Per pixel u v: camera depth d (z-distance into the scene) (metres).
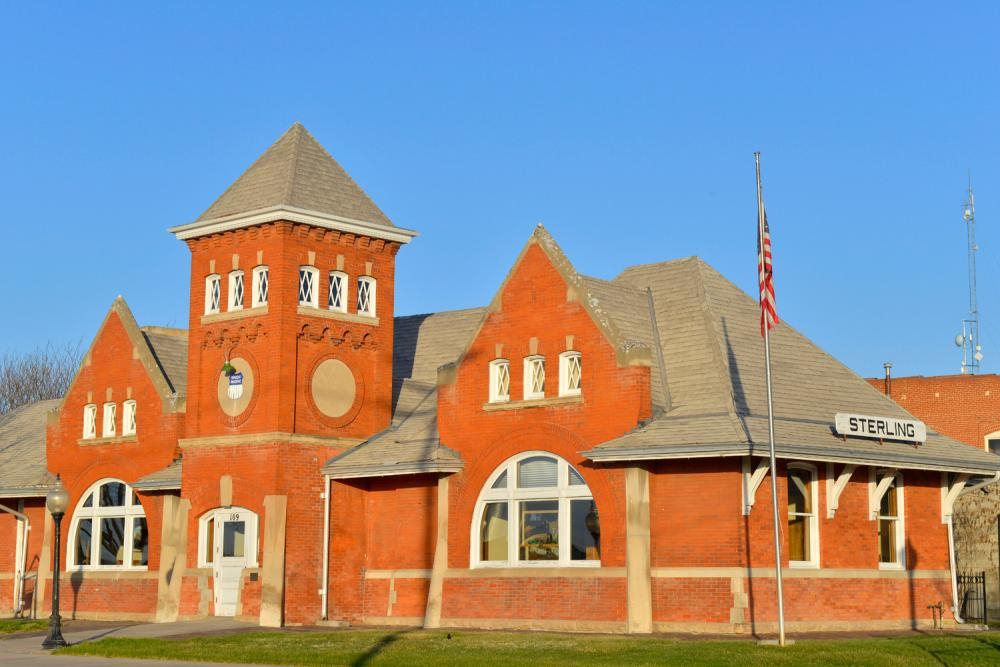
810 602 32.28
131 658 28.91
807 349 37.22
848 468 33.16
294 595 37.06
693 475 31.94
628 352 32.72
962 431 47.81
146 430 42.69
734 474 31.33
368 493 38.59
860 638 29.53
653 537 32.19
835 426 32.88
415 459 36.12
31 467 46.56
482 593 34.66
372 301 40.88
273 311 38.31
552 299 34.72
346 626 36.72
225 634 32.78
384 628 35.56
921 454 34.25
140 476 42.53
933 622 35.25
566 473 33.97
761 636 30.22
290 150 40.62
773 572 31.45
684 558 31.70
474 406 35.78
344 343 39.75
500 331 35.69
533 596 33.69
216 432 39.34
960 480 36.34
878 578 34.06
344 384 39.56
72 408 45.31
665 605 31.77
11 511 45.03
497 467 35.06
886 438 33.56
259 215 38.59
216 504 38.78
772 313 28.66
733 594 30.89
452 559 35.47
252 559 38.00
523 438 34.50
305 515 37.78
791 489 32.97
